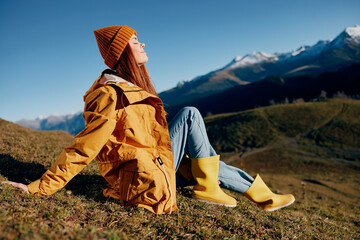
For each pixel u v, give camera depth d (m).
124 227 2.04
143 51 2.58
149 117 2.22
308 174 54.34
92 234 1.55
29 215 1.81
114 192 2.58
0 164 3.36
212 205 2.98
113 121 2.03
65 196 2.62
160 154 2.24
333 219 5.89
